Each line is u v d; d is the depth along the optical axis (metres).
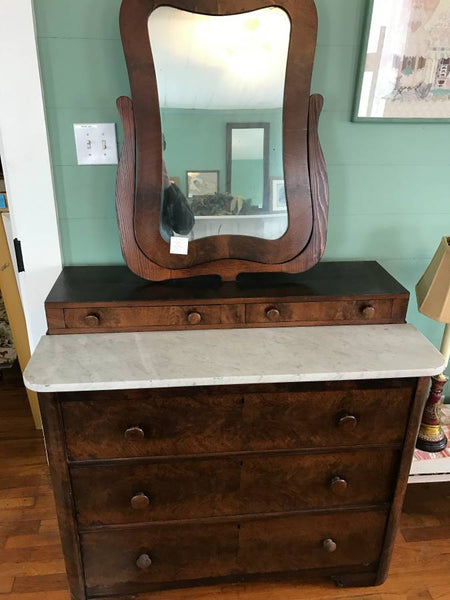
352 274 1.46
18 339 1.96
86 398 1.12
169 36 1.19
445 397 1.86
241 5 1.18
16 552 1.57
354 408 1.21
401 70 1.37
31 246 1.45
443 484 1.86
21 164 1.36
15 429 2.12
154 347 1.20
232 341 1.23
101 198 1.45
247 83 1.25
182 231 1.34
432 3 1.30
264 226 1.36
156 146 1.25
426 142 1.47
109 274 1.44
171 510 1.29
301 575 1.44
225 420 1.19
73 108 1.34
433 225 1.59
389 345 1.23
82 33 1.27
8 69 1.26
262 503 1.31
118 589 1.39
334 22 1.32
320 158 1.31
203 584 1.42
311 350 1.20
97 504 1.25
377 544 1.41
